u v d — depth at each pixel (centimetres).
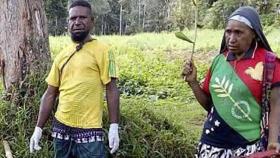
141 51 1351
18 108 393
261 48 223
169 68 1012
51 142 367
